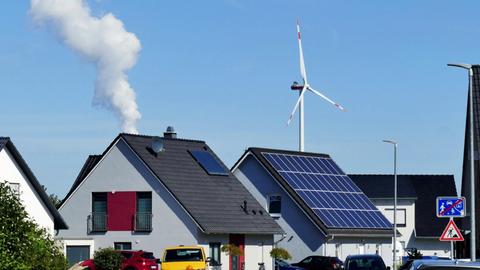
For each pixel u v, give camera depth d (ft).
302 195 313.32
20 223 132.98
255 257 288.30
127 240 274.98
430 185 455.63
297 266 284.61
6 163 225.56
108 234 277.44
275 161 322.34
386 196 444.55
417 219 443.32
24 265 128.26
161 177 273.54
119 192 277.64
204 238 269.44
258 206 296.92
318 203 315.58
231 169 322.34
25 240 132.87
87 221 279.49
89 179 281.33
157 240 272.10
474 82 284.00
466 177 281.95
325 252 305.53
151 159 278.05
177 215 270.87
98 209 279.69
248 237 286.25
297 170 327.67
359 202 339.98
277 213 314.76
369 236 327.88
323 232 304.71
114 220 277.23
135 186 276.41
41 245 135.74
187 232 269.03
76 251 275.59
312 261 285.23
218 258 273.75
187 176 282.36
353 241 321.93
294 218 311.47
